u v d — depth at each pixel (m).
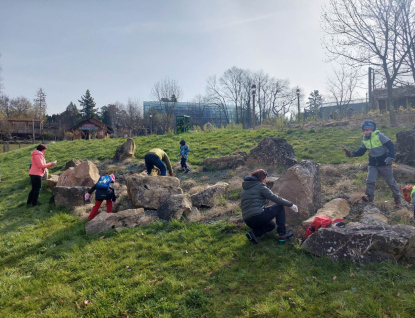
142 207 6.85
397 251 3.63
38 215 7.70
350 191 6.68
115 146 16.81
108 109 76.50
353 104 38.62
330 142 11.60
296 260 4.11
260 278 3.84
